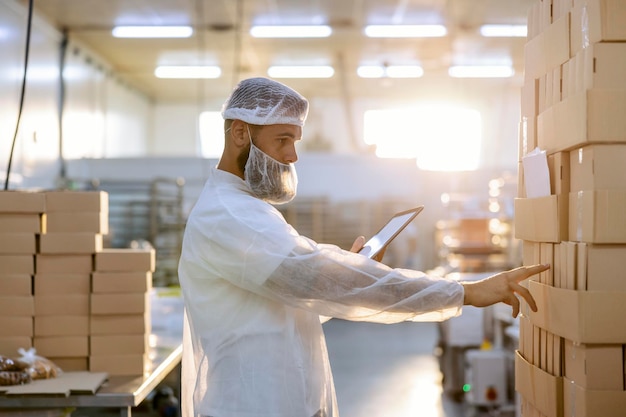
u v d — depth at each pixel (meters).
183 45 9.44
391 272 1.58
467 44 9.40
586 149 1.48
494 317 4.84
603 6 1.45
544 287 1.64
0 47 6.52
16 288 2.66
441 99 12.35
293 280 1.58
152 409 4.62
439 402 5.10
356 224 10.00
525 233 1.76
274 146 1.72
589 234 1.46
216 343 1.69
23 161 7.22
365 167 10.09
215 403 1.68
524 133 1.83
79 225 2.68
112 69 10.84
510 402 4.45
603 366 1.48
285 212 9.97
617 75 1.45
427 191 9.97
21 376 2.42
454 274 5.39
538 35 1.77
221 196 1.71
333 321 9.54
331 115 13.05
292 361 1.67
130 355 2.68
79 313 2.68
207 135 13.30
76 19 8.14
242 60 10.34
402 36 8.98
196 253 1.71
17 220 2.66
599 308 1.46
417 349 7.31
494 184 7.15
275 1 7.50
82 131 9.37
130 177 9.20
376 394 5.38
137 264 2.69
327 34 8.90
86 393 2.33
